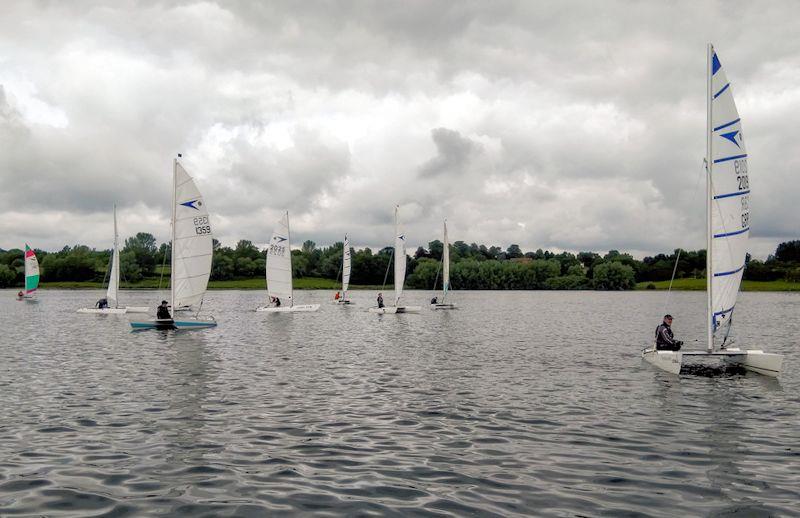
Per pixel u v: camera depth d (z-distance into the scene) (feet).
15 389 63.87
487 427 47.96
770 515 29.86
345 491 33.27
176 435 44.93
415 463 38.40
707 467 37.60
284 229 220.84
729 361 77.97
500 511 30.37
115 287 210.38
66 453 40.01
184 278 145.89
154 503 31.30
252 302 338.54
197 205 146.30
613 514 29.99
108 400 57.98
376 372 77.56
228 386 66.28
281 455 40.01
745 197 71.92
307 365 84.07
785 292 540.93
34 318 186.39
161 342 115.34
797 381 70.59
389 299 380.78
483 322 179.42
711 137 72.33
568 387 66.44
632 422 49.78
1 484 33.94
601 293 565.12
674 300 391.86
